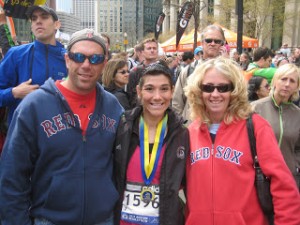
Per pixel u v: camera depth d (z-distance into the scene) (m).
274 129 3.78
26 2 4.27
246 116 2.52
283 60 9.65
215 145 2.48
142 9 79.06
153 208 2.49
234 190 2.39
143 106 2.61
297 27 34.53
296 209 2.30
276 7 32.12
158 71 2.55
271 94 3.93
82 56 2.35
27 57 3.42
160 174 2.50
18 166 2.31
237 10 7.89
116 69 4.95
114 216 2.58
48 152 2.34
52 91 2.40
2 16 4.51
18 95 3.17
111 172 2.55
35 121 2.33
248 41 15.81
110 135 2.54
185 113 4.63
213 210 2.39
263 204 2.39
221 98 2.52
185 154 2.54
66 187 2.32
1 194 2.32
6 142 2.39
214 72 2.53
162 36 48.75
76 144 2.37
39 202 2.40
